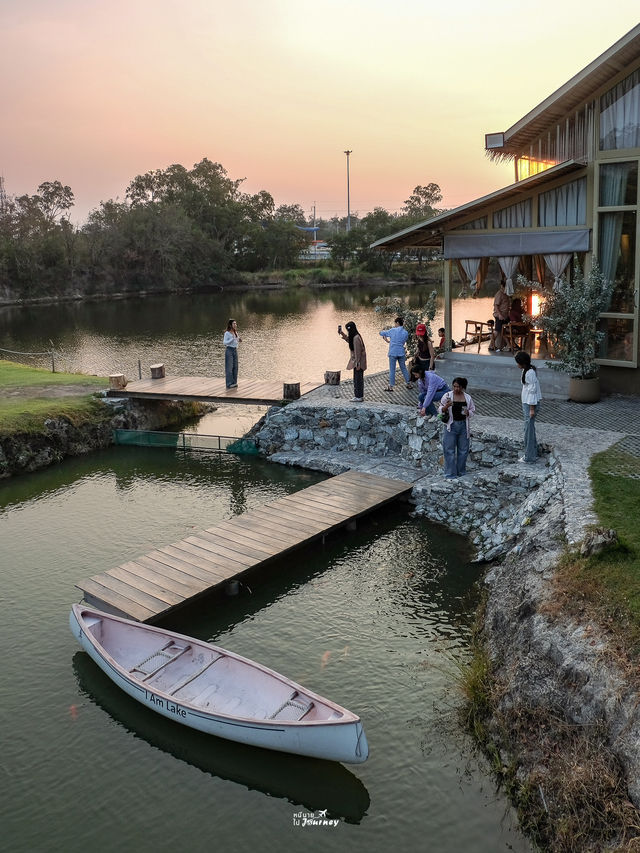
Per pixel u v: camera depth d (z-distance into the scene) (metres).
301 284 90.44
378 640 9.92
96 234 87.62
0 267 79.50
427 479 14.50
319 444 17.31
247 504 14.80
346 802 7.31
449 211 17.33
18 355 35.28
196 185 107.44
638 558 8.70
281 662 9.46
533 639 8.30
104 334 43.59
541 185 16.78
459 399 13.52
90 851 6.75
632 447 12.82
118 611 10.13
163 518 14.22
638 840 5.78
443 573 11.70
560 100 15.92
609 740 6.66
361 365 17.17
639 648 7.21
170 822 7.12
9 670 9.48
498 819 6.93
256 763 7.85
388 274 90.81
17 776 7.69
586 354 15.77
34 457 17.66
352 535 13.09
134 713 8.68
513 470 12.76
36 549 12.95
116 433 19.47
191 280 91.75
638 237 15.59
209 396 18.88
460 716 8.29
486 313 45.62
